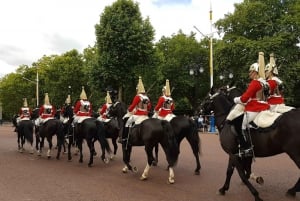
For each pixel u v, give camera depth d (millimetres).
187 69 55281
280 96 8586
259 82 8320
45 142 24953
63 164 14781
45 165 14547
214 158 15656
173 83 54406
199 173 11961
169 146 10656
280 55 36188
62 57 61469
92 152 14180
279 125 7688
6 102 73938
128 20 37688
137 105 11828
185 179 11227
